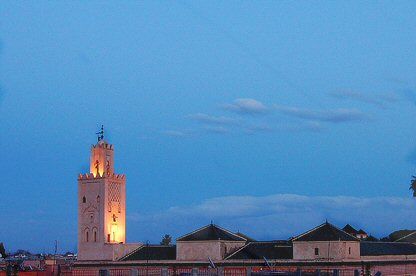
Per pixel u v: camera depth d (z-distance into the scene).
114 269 192.62
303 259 169.00
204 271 151.50
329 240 168.00
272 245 181.75
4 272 171.12
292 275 136.62
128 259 192.75
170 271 178.12
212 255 177.25
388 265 177.62
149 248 195.38
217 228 185.50
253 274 138.88
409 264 189.12
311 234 171.75
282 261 168.38
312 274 138.75
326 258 167.50
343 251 167.62
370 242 190.62
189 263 178.88
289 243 184.62
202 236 180.00
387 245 196.75
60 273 188.12
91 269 198.75
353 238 173.75
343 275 161.50
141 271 184.88
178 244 182.38
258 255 175.88
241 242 186.75
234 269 170.25
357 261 165.00
